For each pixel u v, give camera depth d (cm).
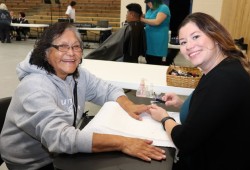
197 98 93
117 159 88
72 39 113
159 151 92
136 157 90
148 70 210
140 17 323
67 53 112
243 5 346
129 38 300
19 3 1207
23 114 105
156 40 359
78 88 131
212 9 645
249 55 289
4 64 558
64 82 117
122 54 298
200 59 101
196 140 90
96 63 229
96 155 90
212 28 99
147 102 146
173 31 528
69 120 102
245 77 90
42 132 95
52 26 113
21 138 116
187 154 98
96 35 952
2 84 416
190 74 172
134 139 95
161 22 343
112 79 179
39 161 121
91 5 1127
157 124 113
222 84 87
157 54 366
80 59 121
